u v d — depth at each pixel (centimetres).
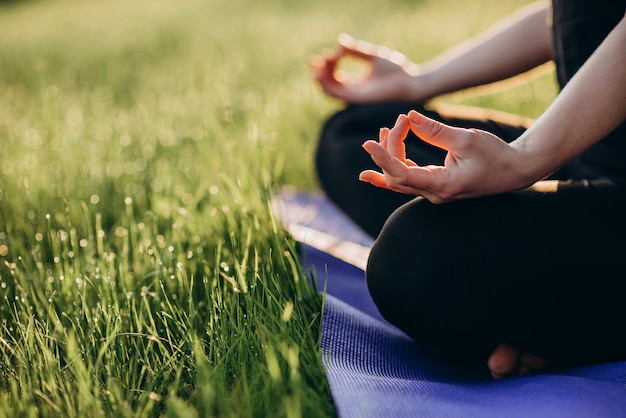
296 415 79
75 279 124
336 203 167
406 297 103
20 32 926
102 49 617
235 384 95
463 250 98
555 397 88
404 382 97
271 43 529
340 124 164
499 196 100
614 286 99
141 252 141
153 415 94
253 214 140
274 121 275
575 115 92
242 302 118
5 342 104
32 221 180
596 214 100
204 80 380
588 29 115
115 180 212
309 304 119
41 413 95
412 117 90
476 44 166
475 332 103
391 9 722
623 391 91
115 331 102
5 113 347
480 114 155
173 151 246
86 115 337
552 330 102
